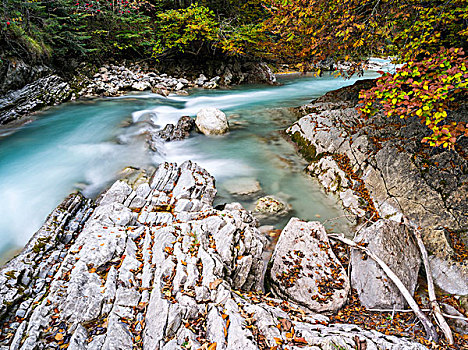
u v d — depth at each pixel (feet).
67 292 10.65
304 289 12.55
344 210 19.15
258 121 34.99
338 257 14.94
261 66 67.82
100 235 13.09
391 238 14.11
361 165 20.59
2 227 16.53
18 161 23.41
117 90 46.73
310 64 25.08
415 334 10.46
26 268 12.46
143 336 9.23
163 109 39.83
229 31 54.34
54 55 42.47
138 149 26.08
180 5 60.75
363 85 31.40
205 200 18.54
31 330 9.50
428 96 10.99
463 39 20.08
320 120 26.22
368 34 20.30
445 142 10.86
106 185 20.99
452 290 13.01
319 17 23.71
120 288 10.81
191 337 8.86
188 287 10.50
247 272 12.50
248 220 17.06
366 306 12.26
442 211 15.44
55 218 15.85
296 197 20.83
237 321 8.95
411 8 19.39
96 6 47.60
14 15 32.96
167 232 13.05
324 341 8.31
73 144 27.02
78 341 9.07
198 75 62.23
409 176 17.44
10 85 31.71
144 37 58.13
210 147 28.50
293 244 14.47
